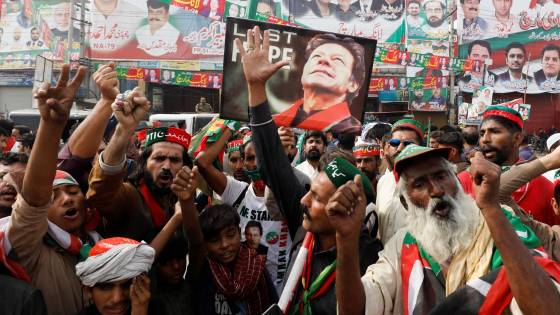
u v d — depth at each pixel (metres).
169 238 2.52
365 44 2.75
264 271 2.85
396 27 25.84
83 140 2.46
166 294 2.58
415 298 1.85
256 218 3.27
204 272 2.68
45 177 2.02
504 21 29.19
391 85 19.92
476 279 1.69
